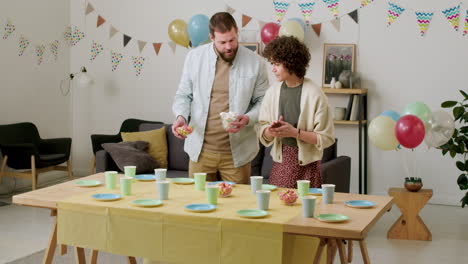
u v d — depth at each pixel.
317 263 2.30
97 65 7.01
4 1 6.11
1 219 4.91
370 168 5.97
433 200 5.73
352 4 5.90
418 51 5.73
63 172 7.04
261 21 6.23
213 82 3.21
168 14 6.62
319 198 2.57
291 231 2.07
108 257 3.78
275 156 2.92
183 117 3.20
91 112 7.11
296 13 6.10
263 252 2.11
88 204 2.40
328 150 4.71
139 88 6.84
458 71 5.62
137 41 6.79
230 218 2.15
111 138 6.17
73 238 2.45
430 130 4.11
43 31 6.66
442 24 5.64
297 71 2.76
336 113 5.78
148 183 2.90
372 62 5.89
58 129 6.98
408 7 5.72
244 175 3.26
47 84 6.77
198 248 2.21
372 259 3.85
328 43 5.98
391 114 4.34
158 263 2.83
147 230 2.29
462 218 5.12
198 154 3.24
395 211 5.33
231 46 3.03
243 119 3.03
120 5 6.84
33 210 5.27
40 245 4.13
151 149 5.21
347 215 2.23
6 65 6.18
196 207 2.33
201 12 6.48
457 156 5.65
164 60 6.70
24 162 5.71
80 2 7.02
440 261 3.84
